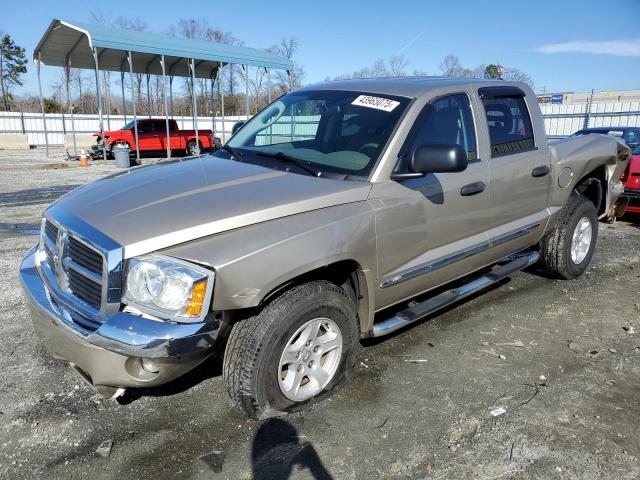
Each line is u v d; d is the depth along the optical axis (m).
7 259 6.05
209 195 2.96
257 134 4.21
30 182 14.34
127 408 3.13
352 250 3.04
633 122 23.53
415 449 2.78
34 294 2.97
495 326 4.36
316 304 2.92
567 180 4.96
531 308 4.76
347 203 3.11
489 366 3.68
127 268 2.53
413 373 3.56
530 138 4.61
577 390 3.38
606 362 3.77
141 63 25.20
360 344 3.97
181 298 2.49
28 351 3.78
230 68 35.12
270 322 2.77
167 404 3.18
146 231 2.61
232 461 2.68
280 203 2.89
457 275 4.07
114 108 48.34
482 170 3.97
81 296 2.72
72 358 2.70
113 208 2.86
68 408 3.11
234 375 2.80
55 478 2.55
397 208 3.30
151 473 2.59
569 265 5.29
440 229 3.68
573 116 25.28
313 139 3.83
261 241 2.69
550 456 2.73
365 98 3.82
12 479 2.54
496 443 2.83
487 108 4.18
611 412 3.13
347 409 3.14
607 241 7.24
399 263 3.43
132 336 2.44
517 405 3.20
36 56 22.66
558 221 5.14
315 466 2.65
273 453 2.74
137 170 3.69
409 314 3.69
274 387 2.86
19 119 33.69
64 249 2.82
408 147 3.46
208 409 3.13
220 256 2.57
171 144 24.55
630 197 7.82
